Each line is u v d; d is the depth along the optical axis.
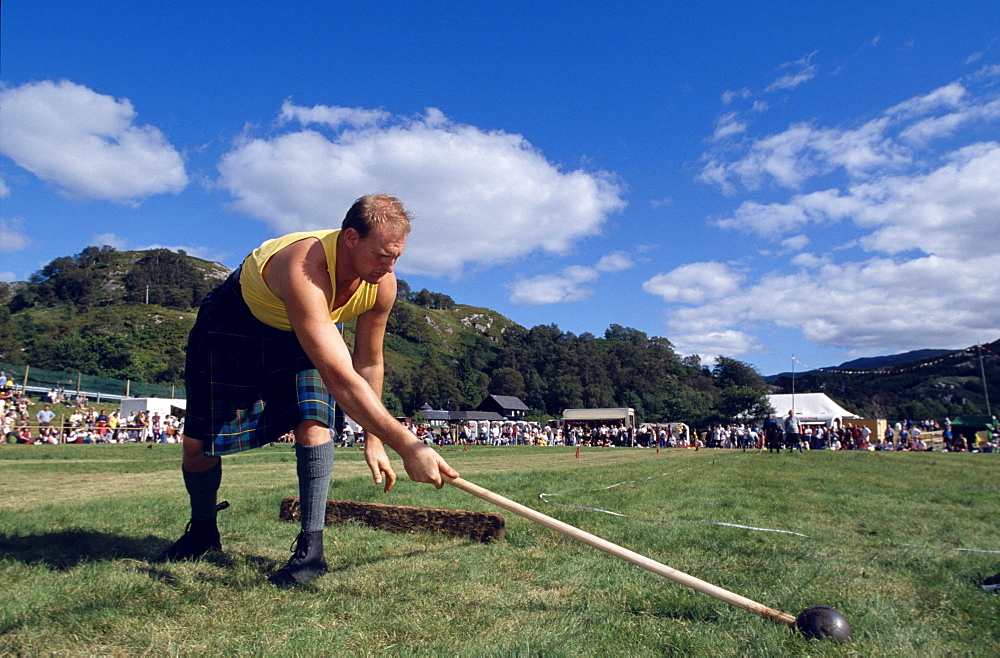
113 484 7.57
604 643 2.07
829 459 18.25
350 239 2.60
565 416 54.12
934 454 25.09
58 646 1.92
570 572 3.01
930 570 3.27
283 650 1.91
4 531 3.73
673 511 5.41
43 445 22.95
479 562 3.19
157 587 2.56
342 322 3.07
